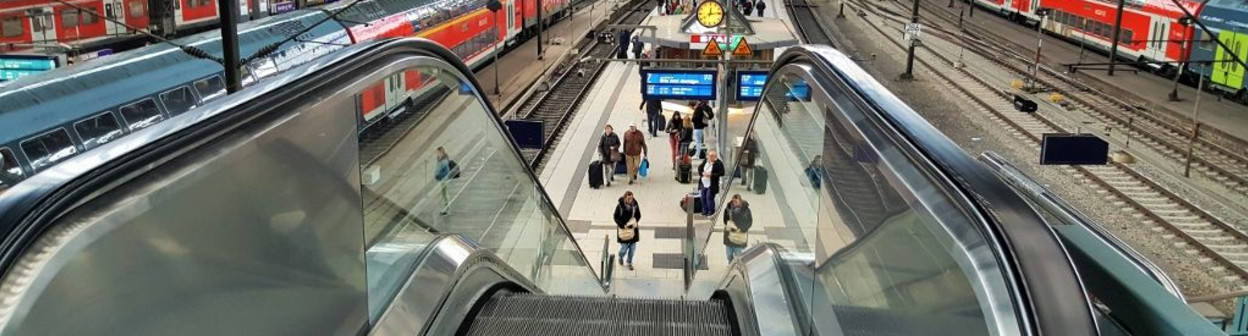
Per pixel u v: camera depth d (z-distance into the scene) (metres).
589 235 15.59
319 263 3.75
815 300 4.50
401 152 5.80
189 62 14.11
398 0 24.16
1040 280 2.30
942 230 2.66
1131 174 17.86
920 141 3.22
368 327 4.39
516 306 5.77
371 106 5.01
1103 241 2.94
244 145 3.13
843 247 3.95
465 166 7.65
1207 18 26.19
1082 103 25.45
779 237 7.04
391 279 4.94
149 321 2.59
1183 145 20.31
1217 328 2.28
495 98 28.20
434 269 5.39
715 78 20.58
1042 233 2.47
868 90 4.05
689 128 21.23
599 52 39.31
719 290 7.09
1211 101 25.52
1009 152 20.38
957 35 38.47
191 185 2.80
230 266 3.01
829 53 5.23
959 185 2.75
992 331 2.28
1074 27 35.38
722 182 16.09
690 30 27.06
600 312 5.63
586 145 22.31
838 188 4.14
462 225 7.55
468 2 29.84
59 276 2.24
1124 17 31.09
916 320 2.91
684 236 15.43
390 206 5.26
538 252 10.16
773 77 7.40
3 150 10.04
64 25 19.14
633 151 18.80
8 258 2.13
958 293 2.55
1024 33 41.44
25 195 2.30
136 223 2.54
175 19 23.17
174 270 2.70
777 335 4.88
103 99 11.85
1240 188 17.12
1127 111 24.12
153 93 12.88
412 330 4.75
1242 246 13.86
